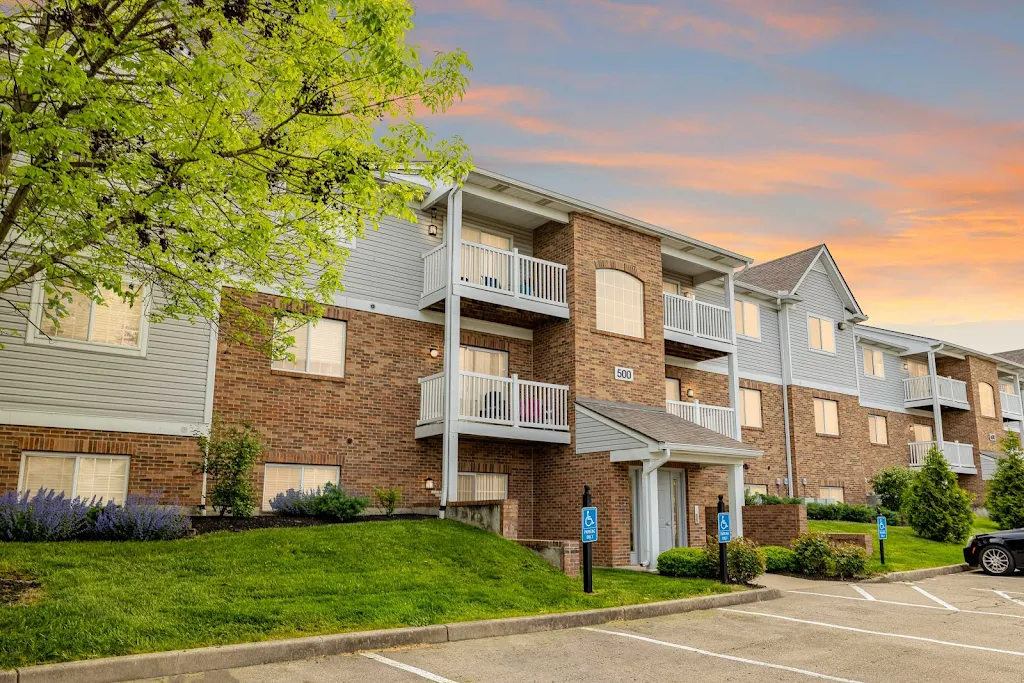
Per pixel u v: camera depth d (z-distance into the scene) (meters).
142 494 13.62
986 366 36.72
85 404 13.45
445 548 12.38
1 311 12.95
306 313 16.17
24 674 6.11
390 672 7.12
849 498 28.44
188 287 11.12
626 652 8.48
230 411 15.09
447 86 10.30
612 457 16.95
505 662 7.78
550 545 13.02
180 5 8.89
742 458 18.12
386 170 10.61
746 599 12.70
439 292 17.12
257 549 11.09
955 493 22.39
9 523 10.90
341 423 16.36
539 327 19.42
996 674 7.83
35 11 8.96
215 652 7.06
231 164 9.20
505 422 17.05
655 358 19.94
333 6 9.49
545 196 18.12
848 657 8.55
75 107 8.85
